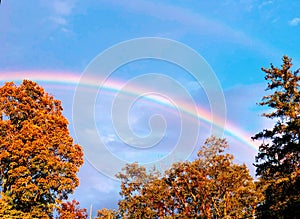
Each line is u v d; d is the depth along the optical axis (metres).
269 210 26.80
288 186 26.25
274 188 27.38
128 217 49.59
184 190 46.09
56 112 32.59
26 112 29.39
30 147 26.00
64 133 29.97
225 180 42.97
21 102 29.70
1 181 27.25
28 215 25.50
